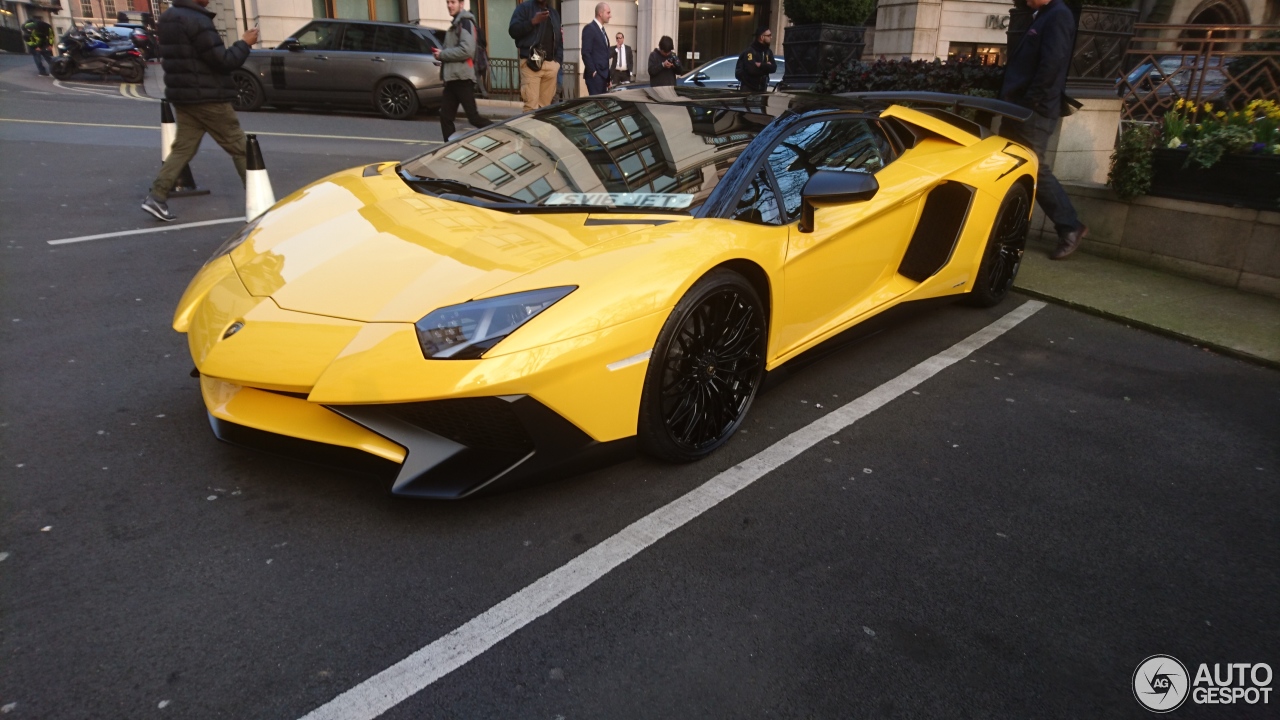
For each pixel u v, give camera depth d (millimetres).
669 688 1814
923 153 3836
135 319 3916
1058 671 1924
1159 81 7379
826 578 2219
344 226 2783
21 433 2797
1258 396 3557
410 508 2453
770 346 2988
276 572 2141
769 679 1854
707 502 2562
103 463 2627
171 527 2309
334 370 2146
